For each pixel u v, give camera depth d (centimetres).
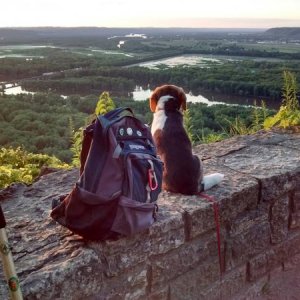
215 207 311
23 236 267
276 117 638
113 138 248
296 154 421
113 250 257
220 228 320
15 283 204
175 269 294
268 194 351
